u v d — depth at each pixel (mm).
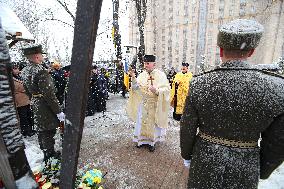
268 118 1314
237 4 34656
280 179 3521
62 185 653
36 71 3350
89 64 542
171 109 8102
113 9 11031
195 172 1587
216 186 1468
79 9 521
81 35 530
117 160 4223
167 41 43688
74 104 578
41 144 3719
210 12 36719
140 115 4539
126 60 8945
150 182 3537
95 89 7609
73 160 613
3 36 580
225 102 1354
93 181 3066
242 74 1351
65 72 6316
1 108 581
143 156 4375
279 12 29828
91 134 5641
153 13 43906
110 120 6879
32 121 5379
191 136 1604
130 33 35594
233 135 1407
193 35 40438
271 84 1312
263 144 1446
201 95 1450
